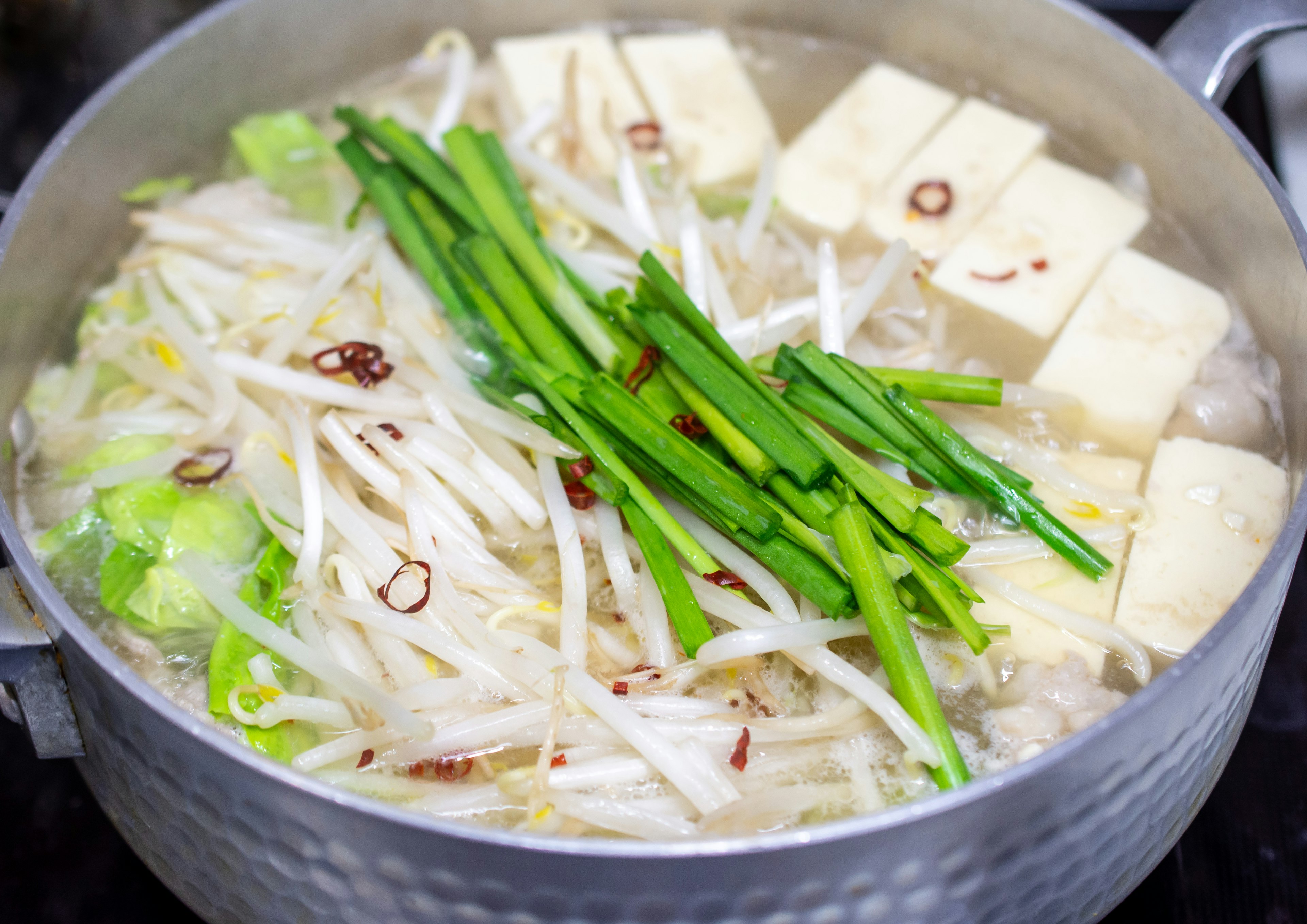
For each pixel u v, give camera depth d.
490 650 0.45
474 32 0.58
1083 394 0.49
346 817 0.39
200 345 0.50
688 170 0.54
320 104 0.57
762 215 0.53
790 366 0.47
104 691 0.41
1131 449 0.49
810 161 0.55
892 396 0.46
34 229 0.49
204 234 0.53
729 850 0.38
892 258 0.50
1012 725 0.44
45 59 0.59
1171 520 0.47
